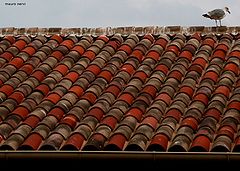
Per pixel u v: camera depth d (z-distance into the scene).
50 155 8.54
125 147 8.67
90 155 8.48
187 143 8.68
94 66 11.20
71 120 9.41
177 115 9.45
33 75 10.95
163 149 8.55
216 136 8.77
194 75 10.71
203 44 11.97
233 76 10.67
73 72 11.02
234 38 12.30
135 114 9.50
